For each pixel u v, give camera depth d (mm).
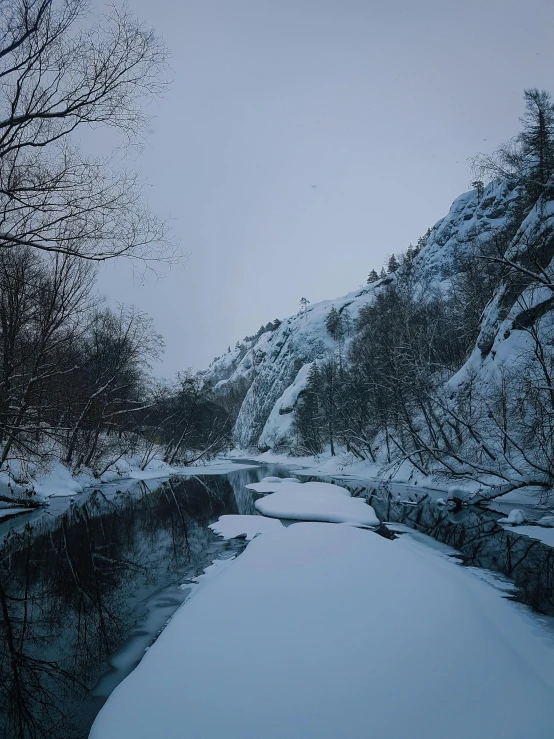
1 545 13023
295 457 67375
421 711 4125
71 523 16281
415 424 26328
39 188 5441
